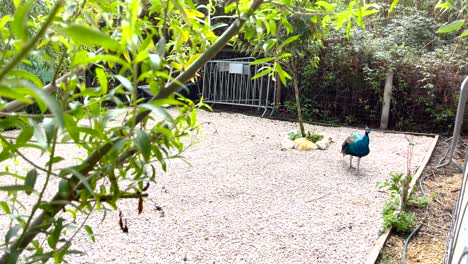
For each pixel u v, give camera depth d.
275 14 1.12
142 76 0.61
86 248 2.88
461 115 3.01
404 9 8.22
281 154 5.36
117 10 0.82
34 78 0.55
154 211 3.53
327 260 2.86
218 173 4.55
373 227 3.35
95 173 0.71
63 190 0.72
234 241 3.09
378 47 7.05
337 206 3.75
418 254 2.97
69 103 0.64
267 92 7.83
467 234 1.24
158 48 0.74
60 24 0.50
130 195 0.85
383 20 8.34
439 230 3.35
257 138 6.14
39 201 0.70
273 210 3.64
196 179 4.34
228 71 8.19
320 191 4.11
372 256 2.87
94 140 0.78
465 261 1.00
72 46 0.63
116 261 2.75
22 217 0.95
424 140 6.31
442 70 6.68
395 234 3.29
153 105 0.59
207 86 8.41
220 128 6.68
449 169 4.93
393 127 7.20
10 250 0.73
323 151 5.55
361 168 4.85
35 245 0.86
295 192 4.07
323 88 7.50
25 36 0.52
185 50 1.08
